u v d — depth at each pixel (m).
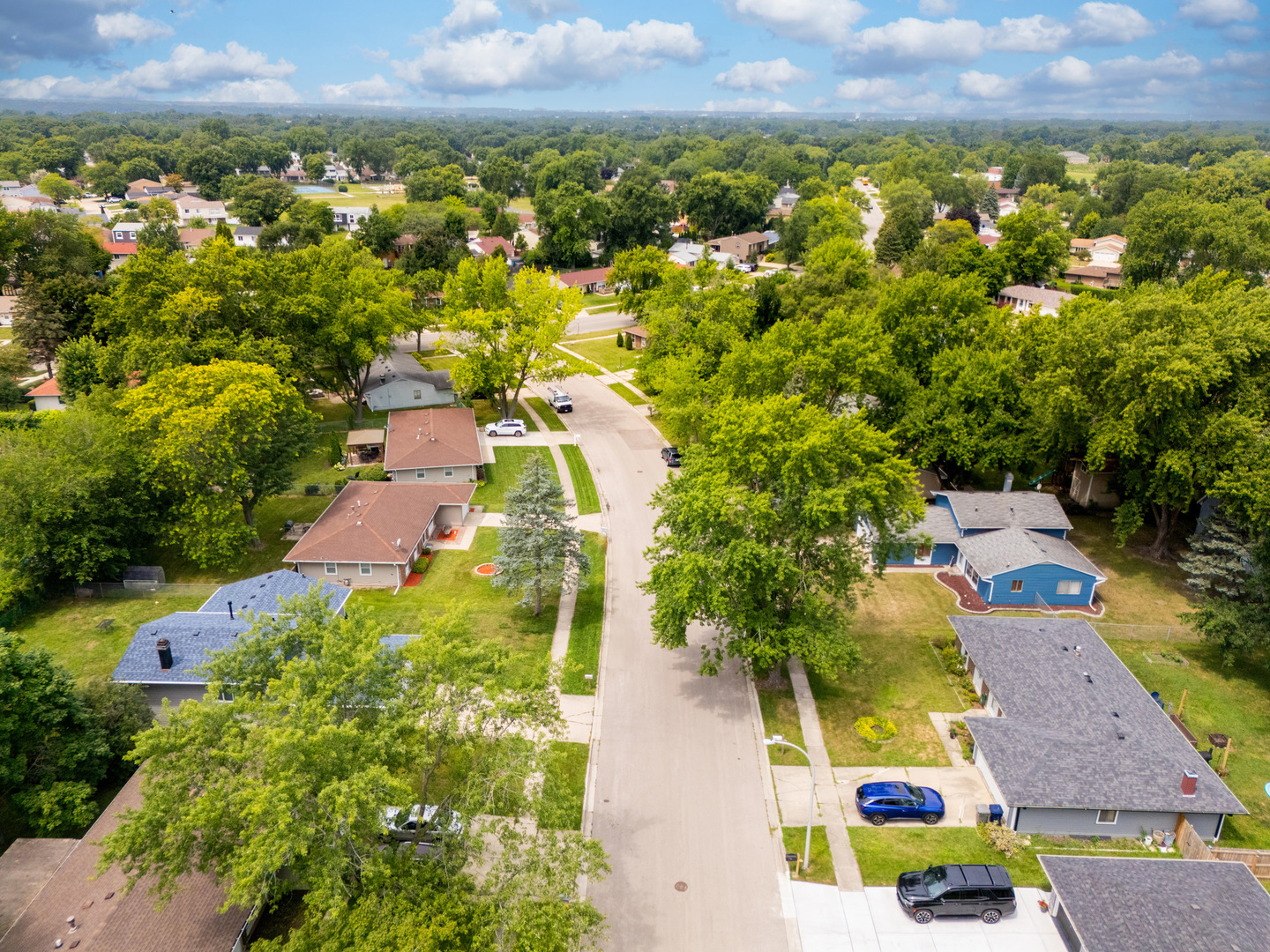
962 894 27.23
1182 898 26.39
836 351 54.28
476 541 54.50
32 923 24.67
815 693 39.41
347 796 20.02
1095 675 37.31
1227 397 46.56
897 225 126.25
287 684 22.97
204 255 67.25
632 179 192.88
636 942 26.55
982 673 37.78
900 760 35.03
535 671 27.31
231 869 23.02
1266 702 39.19
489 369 71.94
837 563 37.12
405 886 22.30
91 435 48.97
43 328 84.19
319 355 69.50
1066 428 50.75
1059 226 130.00
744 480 38.94
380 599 47.34
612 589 48.78
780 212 192.38
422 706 24.44
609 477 64.50
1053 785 31.02
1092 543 53.88
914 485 38.91
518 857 24.09
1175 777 31.36
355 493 55.41
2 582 43.84
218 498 49.12
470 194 195.88
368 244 128.25
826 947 26.59
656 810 32.19
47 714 29.94
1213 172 158.62
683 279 85.44
